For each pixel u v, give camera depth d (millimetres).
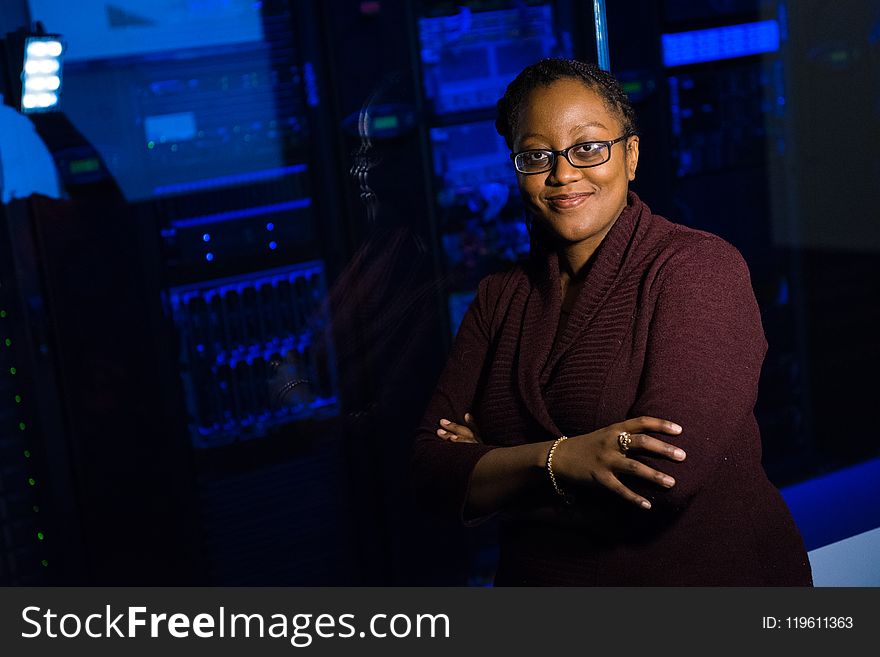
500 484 1094
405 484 2826
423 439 1230
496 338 1248
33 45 2305
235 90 2678
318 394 2770
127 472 2623
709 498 1078
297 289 2785
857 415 3512
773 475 3334
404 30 2732
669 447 982
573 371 1099
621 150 1104
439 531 2896
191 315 2695
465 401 1264
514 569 1158
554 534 1116
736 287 1066
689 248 1078
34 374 2467
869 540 1914
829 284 3479
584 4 2969
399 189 2785
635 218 1129
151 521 2670
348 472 2826
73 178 2477
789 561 1136
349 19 2670
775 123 3359
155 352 2637
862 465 2695
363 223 2766
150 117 2584
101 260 2545
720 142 3285
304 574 2840
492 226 3033
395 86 2736
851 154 3486
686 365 1022
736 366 1034
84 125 2486
